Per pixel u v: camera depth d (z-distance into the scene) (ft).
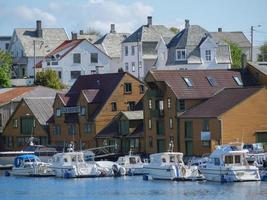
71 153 591.78
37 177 598.75
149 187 504.43
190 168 532.73
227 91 613.93
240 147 521.24
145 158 627.46
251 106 592.19
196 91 622.13
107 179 564.30
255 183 499.51
